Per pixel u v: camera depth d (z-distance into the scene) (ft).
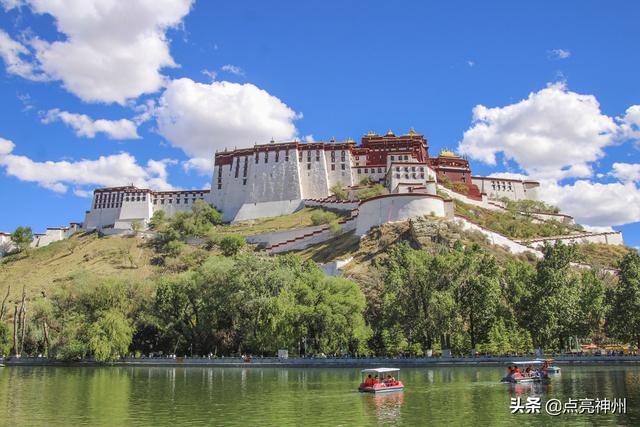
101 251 638.53
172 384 212.02
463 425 128.67
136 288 339.36
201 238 622.54
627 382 191.11
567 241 526.57
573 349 329.31
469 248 358.43
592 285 307.37
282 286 314.35
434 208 445.78
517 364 215.92
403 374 232.53
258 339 300.61
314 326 293.64
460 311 277.03
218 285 319.06
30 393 188.85
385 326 283.38
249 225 647.97
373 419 136.77
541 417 136.56
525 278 306.96
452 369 249.75
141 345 334.85
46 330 328.90
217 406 158.40
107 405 161.99
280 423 133.69
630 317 267.80
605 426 126.21
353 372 252.42
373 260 399.65
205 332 321.93
